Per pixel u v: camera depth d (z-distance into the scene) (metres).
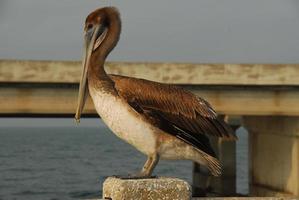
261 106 27.25
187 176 75.25
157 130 6.96
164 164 95.75
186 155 7.11
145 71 24.66
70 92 25.55
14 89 25.27
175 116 7.04
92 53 7.13
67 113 25.77
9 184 60.34
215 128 7.18
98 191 54.75
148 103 6.98
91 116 30.38
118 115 6.92
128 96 6.92
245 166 96.50
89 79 7.07
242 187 61.03
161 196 6.68
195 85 25.94
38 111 25.42
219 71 25.38
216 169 7.16
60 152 137.25
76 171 79.56
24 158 109.50
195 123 7.10
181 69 25.02
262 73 25.70
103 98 6.95
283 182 30.47
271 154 32.03
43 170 80.31
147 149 7.02
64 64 24.09
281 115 27.39
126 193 6.61
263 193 32.78
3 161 99.75
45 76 23.98
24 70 23.89
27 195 51.19
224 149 38.22
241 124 35.47
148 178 6.89
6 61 23.77
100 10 7.25
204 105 7.21
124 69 24.44
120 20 7.24
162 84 7.16
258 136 33.84
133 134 6.95
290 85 26.14
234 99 27.09
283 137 30.55
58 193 52.91
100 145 192.12
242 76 25.56
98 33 7.18
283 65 25.78
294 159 29.30
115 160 108.19
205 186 41.16
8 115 29.27
